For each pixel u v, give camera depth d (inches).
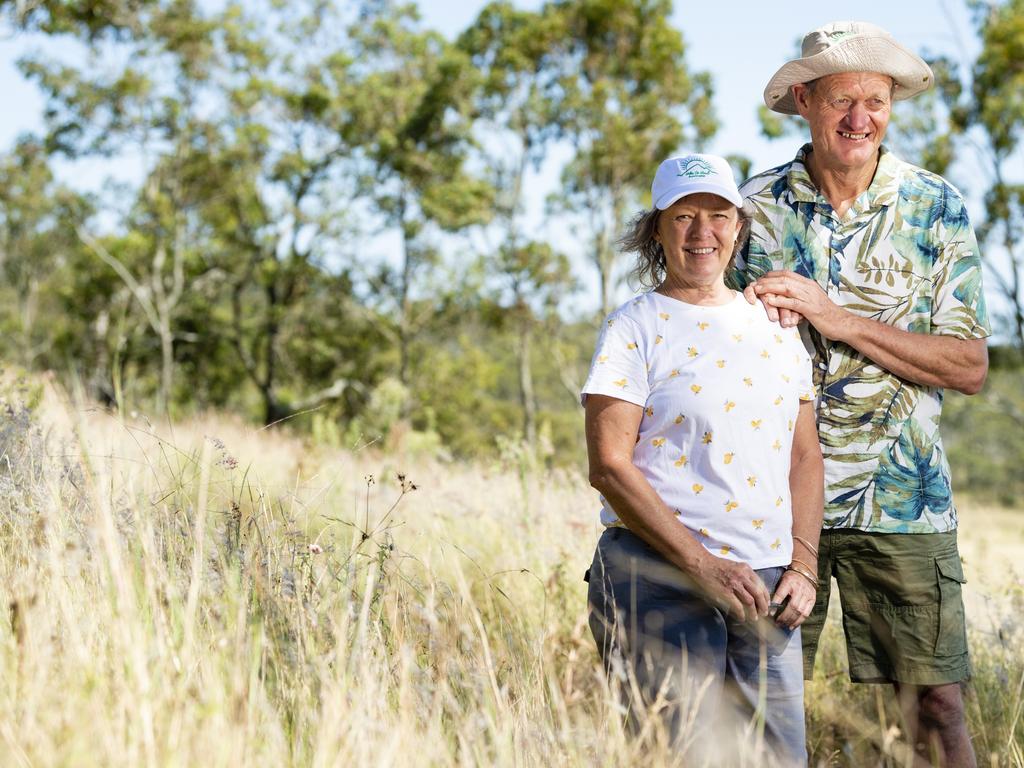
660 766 90.4
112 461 136.3
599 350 114.2
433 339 1611.7
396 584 119.9
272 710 89.3
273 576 110.0
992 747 141.6
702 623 108.4
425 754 87.5
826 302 122.2
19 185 1566.2
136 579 101.7
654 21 1347.2
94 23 1140.5
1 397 172.2
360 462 319.0
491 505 217.6
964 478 2576.3
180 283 1459.2
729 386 110.5
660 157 1379.2
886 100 130.7
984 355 132.4
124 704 79.7
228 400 1665.8
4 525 121.6
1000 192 993.5
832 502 132.3
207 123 1387.8
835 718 133.6
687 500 110.0
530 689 107.0
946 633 130.0
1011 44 951.6
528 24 1385.3
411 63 1466.5
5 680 84.3
